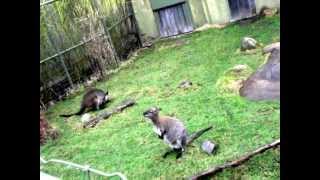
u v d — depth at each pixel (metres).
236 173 3.54
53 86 6.75
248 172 3.50
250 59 6.04
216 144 4.04
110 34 7.57
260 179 3.37
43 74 6.60
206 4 7.91
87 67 7.18
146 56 7.72
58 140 5.41
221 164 3.67
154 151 4.44
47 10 6.68
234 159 3.72
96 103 5.98
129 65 7.51
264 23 7.19
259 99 4.80
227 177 3.53
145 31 8.34
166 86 6.14
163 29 8.31
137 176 4.04
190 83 5.88
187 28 8.17
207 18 8.04
